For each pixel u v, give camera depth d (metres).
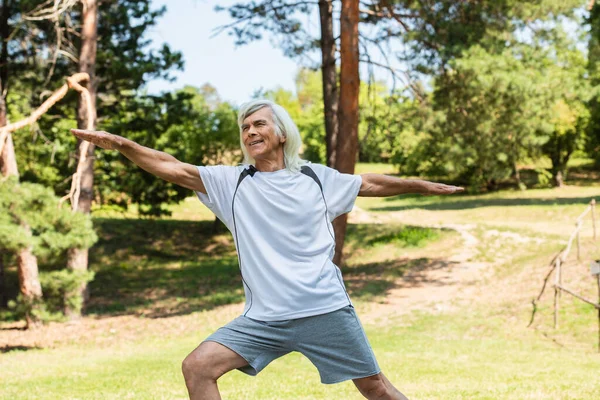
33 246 14.63
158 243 33.28
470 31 18.95
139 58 23.70
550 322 15.66
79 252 20.36
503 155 20.44
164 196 27.72
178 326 18.56
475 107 19.50
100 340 17.31
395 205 44.69
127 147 3.41
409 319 17.14
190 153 31.61
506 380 8.50
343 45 17.77
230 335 3.38
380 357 11.73
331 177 3.64
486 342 14.19
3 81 22.50
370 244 28.09
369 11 19.25
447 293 19.73
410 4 19.14
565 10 18.75
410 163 50.59
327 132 21.03
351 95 17.80
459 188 3.75
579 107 42.12
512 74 18.17
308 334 3.42
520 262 22.53
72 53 20.28
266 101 3.62
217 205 3.54
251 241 3.47
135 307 22.23
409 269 23.52
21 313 17.83
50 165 25.62
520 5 18.73
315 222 3.51
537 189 45.12
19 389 8.74
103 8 23.31
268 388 7.95
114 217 37.38
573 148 44.28
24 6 20.61
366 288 21.22
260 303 3.44
